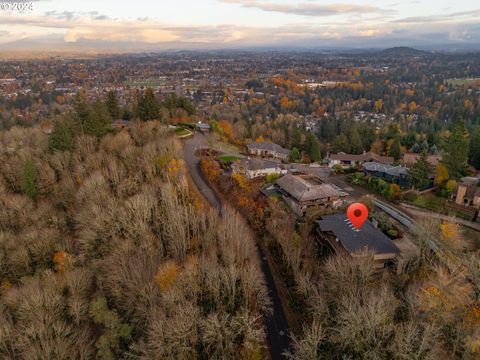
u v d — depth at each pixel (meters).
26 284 49.50
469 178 70.44
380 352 31.28
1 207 67.19
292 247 49.19
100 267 50.66
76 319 43.72
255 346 36.62
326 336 35.94
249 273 43.25
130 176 67.50
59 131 81.00
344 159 98.31
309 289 41.16
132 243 51.62
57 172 77.00
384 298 34.59
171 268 44.47
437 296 34.06
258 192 68.12
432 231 48.81
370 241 47.84
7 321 43.38
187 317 36.69
